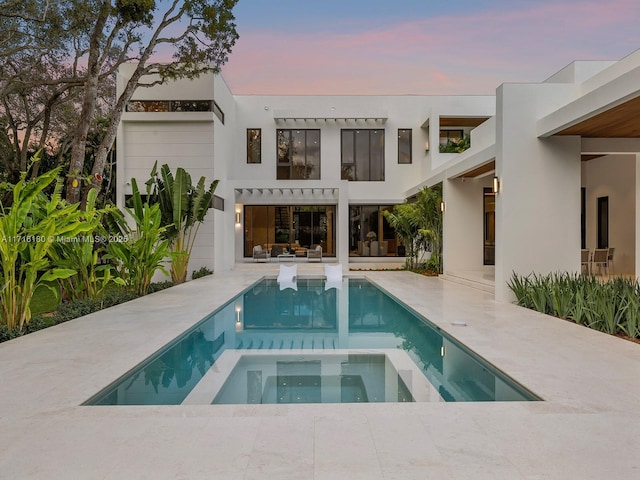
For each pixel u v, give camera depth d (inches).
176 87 584.1
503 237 313.3
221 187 622.2
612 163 459.8
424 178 699.4
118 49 586.9
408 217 585.6
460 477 87.7
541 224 312.8
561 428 110.4
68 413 122.0
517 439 104.6
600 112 243.6
